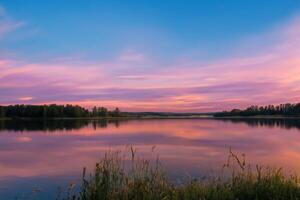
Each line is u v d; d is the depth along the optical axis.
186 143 29.59
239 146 26.48
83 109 136.38
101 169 7.07
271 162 17.12
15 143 32.41
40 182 13.60
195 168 14.53
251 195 6.71
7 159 20.98
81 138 37.97
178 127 65.25
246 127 59.94
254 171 10.17
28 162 19.53
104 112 159.12
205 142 30.56
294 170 13.91
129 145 28.19
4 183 13.62
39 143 32.22
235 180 7.43
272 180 7.21
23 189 12.45
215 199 6.58
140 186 6.68
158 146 26.75
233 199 6.60
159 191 6.80
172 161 17.34
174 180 8.90
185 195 6.61
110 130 55.38
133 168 7.68
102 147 27.27
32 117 121.12
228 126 65.69
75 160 19.98
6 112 118.62
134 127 67.31
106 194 6.60
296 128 54.22
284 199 6.41
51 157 21.69
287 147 25.52
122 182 6.92
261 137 36.19
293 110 139.00
